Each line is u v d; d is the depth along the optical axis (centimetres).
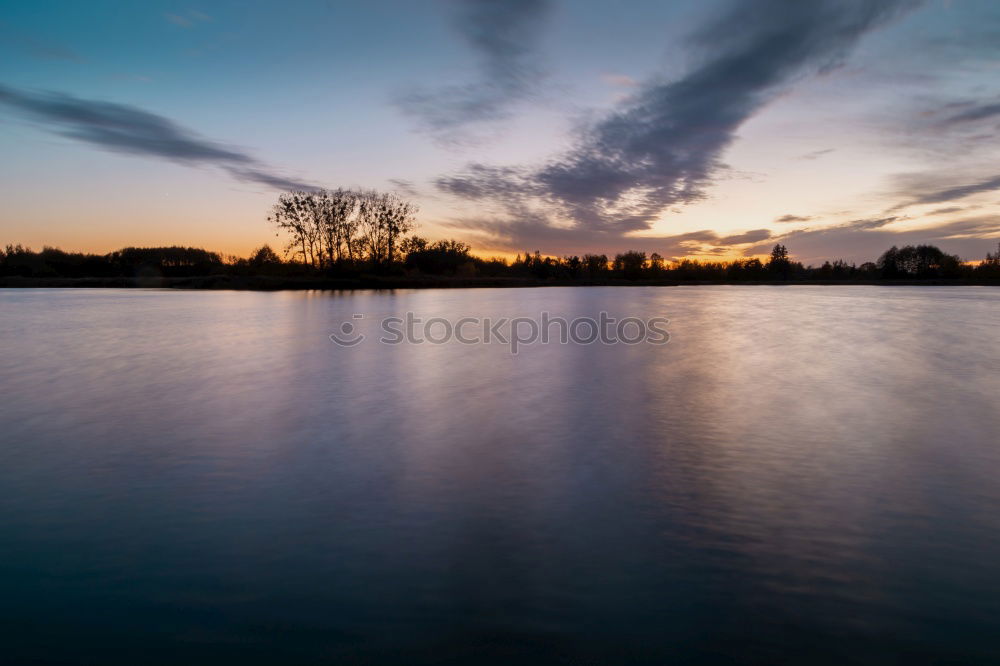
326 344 1243
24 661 236
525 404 688
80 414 641
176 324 1673
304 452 505
